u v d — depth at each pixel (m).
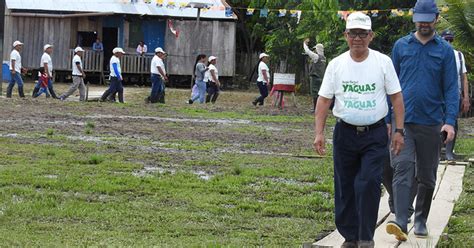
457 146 19.98
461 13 29.14
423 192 10.03
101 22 44.22
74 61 31.55
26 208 11.45
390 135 9.50
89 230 10.45
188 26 44.78
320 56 30.50
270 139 21.05
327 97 8.75
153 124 23.58
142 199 12.62
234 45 45.22
